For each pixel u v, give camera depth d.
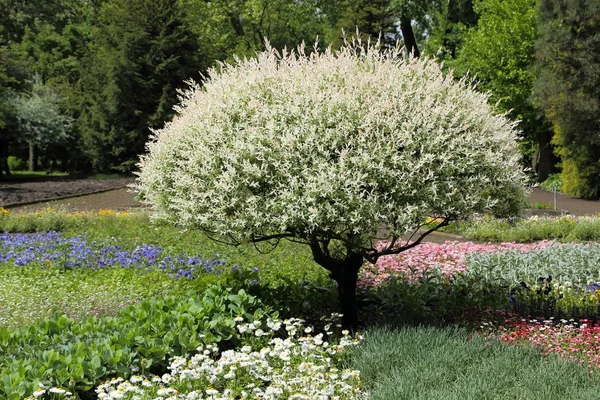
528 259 10.12
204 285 8.28
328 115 5.88
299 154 5.74
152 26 37.62
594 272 9.66
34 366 4.71
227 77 6.54
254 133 5.89
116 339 5.34
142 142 37.53
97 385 4.86
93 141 37.56
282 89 6.21
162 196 6.43
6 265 10.48
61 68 48.28
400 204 5.71
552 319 6.94
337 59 6.46
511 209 6.49
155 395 4.76
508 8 35.28
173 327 5.74
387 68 6.31
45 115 38.34
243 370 5.19
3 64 34.59
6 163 39.06
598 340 6.15
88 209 21.03
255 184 5.74
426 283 8.09
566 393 4.58
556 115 29.05
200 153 6.02
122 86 36.66
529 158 39.12
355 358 5.43
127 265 10.37
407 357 5.23
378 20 37.53
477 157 5.88
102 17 40.75
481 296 7.95
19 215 16.59
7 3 35.62
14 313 7.41
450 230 16.19
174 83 37.75
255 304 6.47
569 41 27.95
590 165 28.05
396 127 5.82
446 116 5.98
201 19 42.34
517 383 4.75
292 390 4.78
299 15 43.38
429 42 39.94
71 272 10.03
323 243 6.70
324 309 7.50
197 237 12.95
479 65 35.16
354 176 5.55
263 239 6.38
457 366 5.05
